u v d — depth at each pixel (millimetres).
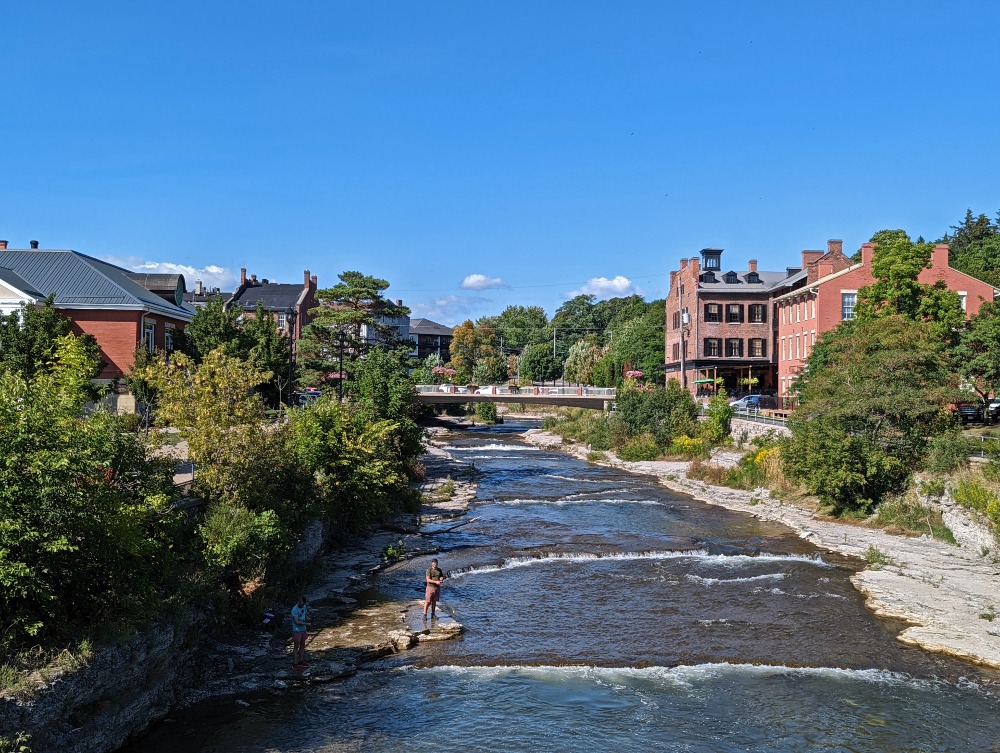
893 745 16391
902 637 22047
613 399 73875
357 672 19844
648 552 31641
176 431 37531
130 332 46594
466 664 20438
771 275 86188
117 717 15312
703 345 81125
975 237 94438
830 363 50250
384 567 29516
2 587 13562
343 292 65375
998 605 24375
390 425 40781
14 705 12539
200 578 19594
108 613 15469
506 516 39594
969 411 45688
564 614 24312
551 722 17328
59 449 14609
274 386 49688
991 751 16156
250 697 18188
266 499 25062
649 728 17094
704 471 50344
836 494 37125
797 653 21141
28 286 46625
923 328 41469
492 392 80062
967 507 31719
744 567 29594
